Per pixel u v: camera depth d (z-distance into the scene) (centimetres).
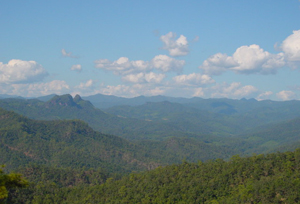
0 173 7044
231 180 13838
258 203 11431
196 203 13100
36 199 15562
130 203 14200
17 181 7138
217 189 13650
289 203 10919
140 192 15038
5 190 6594
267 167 13688
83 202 15325
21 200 15150
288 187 11550
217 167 15600
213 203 12531
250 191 12200
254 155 15738
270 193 11519
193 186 14212
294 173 12588
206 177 14750
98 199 15388
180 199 13625
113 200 14788
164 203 13512
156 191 14662
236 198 12244
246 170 14050
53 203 15638
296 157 13725
